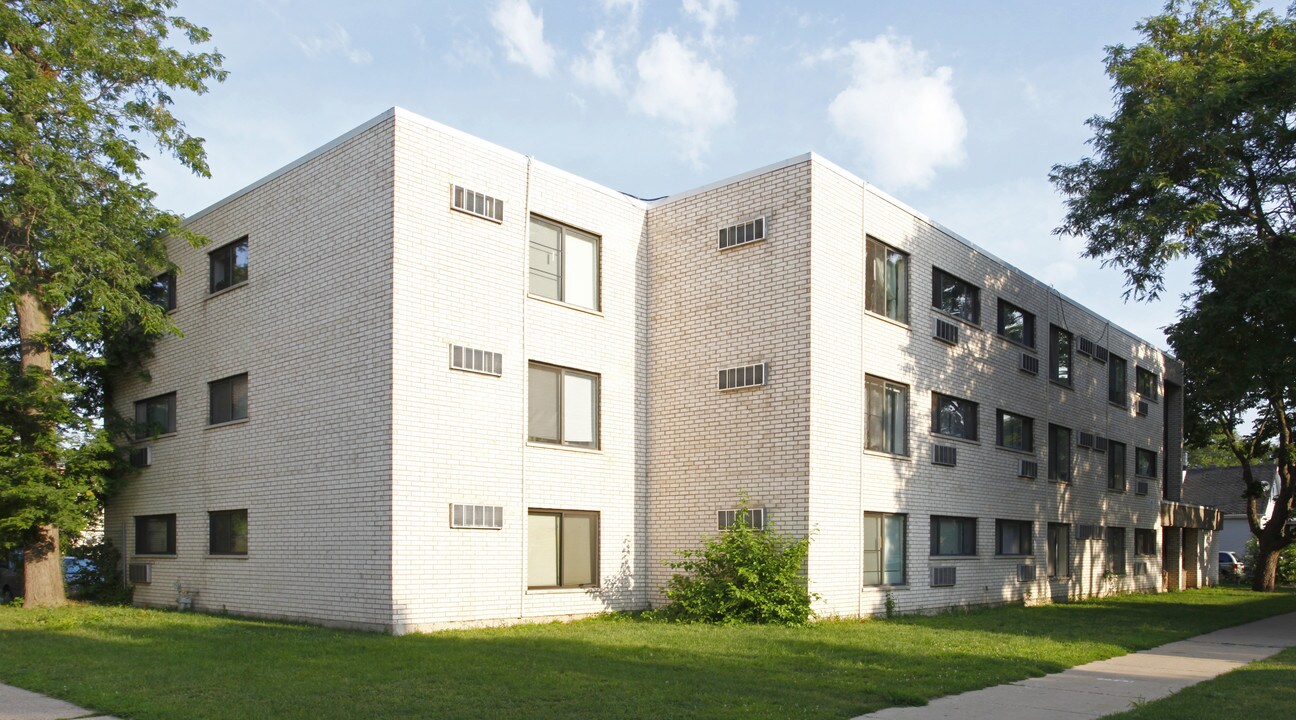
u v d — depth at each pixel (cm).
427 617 1523
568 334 1806
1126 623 1916
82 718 858
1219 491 5322
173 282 2100
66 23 1892
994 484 2334
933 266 2158
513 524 1666
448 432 1586
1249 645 1586
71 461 1978
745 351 1819
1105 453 3002
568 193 1839
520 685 1014
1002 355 2423
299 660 1169
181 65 2050
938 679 1108
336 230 1667
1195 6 2142
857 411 1848
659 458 1920
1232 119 1962
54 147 1891
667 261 1966
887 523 1944
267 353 1798
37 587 1977
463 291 1634
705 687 1020
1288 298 1892
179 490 1997
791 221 1783
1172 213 1970
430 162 1611
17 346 2184
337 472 1606
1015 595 2397
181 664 1135
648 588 1900
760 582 1667
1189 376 3431
